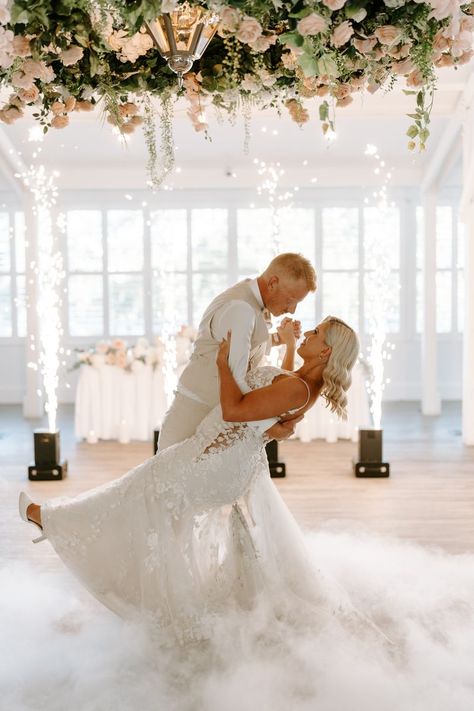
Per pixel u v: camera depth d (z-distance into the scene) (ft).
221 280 34.73
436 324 32.86
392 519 15.96
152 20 8.16
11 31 8.26
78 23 8.31
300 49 8.43
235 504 10.36
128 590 9.85
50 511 9.84
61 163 29.81
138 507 9.70
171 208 34.40
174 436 10.63
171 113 10.92
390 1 8.26
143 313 34.73
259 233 34.47
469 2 8.73
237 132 27.48
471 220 23.80
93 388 24.77
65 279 34.50
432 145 28.43
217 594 10.20
